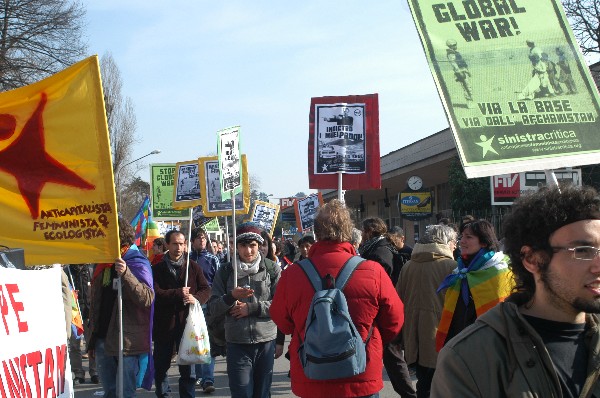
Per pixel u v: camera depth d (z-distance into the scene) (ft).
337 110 31.83
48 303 14.16
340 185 31.17
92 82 16.87
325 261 14.33
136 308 21.17
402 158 90.02
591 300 7.14
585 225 7.22
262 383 20.61
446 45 12.90
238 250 21.83
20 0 95.55
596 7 66.08
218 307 20.35
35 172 16.87
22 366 12.96
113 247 16.63
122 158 160.15
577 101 12.97
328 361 12.99
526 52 13.00
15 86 95.04
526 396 7.06
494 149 12.47
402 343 22.74
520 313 7.40
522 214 7.60
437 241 20.93
